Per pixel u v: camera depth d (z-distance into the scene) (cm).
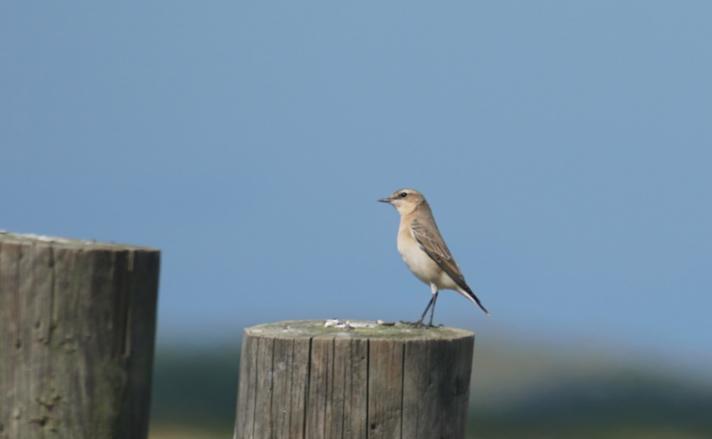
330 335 1080
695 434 3922
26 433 965
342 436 1055
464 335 1119
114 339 981
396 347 1057
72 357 968
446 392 1085
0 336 964
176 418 3709
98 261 971
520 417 4088
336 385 1055
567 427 3938
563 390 4331
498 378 4612
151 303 1009
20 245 962
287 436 1059
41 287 960
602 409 4222
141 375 1006
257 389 1074
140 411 1010
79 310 967
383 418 1055
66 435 970
